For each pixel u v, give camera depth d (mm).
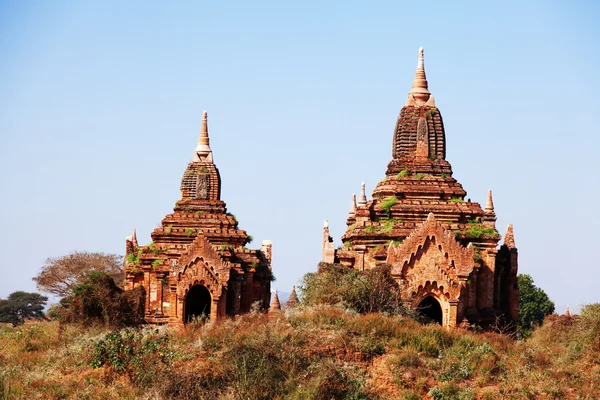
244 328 78938
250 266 100375
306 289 87688
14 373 75562
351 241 95125
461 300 89750
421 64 99938
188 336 79688
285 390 70438
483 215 95438
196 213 103500
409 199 95438
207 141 107000
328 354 74062
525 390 71000
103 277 92188
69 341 84625
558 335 80500
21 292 156250
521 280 129875
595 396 70438
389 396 70438
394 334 77688
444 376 72688
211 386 71062
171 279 95938
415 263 89125
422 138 97875
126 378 73188
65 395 71250
